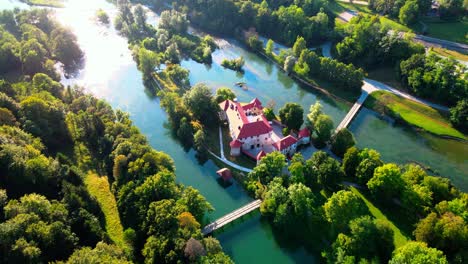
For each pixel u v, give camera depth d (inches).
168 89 7313.0
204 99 6304.1
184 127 5940.0
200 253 3570.4
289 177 4970.5
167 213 3937.0
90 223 3991.1
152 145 5984.3
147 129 6358.3
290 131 6131.9
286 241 4409.5
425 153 6131.9
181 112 6240.2
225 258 3639.3
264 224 4611.2
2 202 3804.1
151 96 7244.1
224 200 4987.7
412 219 4480.8
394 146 6250.0
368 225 3885.3
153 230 3897.6
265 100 7298.2
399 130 6633.9
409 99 7214.6
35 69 7229.3
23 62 7283.5
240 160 5644.7
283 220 4311.0
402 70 7504.9
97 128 5634.8
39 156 4601.4
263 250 4308.6
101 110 5856.3
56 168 4525.1
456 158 6058.1
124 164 4731.8
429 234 3934.5
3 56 7249.0
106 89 7381.9
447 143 6338.6
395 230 4347.9
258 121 5698.8
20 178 4237.2
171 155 5787.4
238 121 5831.7
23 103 5413.4
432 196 4534.9
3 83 5999.0
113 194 4746.6
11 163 4217.5
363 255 3846.0
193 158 5738.2
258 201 4827.8
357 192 4926.2
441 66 7150.6
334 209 4148.6
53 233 3587.6
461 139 6373.0
